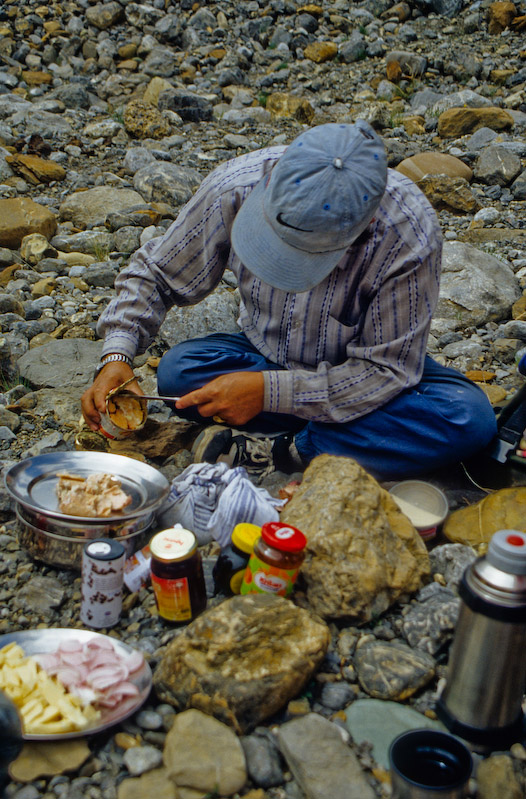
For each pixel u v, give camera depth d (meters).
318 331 2.85
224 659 2.08
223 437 3.05
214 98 8.45
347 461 2.63
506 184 6.48
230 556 2.43
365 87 8.70
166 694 2.12
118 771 1.97
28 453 3.26
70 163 6.72
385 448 2.87
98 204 5.66
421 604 2.46
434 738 1.89
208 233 2.88
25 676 2.07
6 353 4.04
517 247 5.41
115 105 8.23
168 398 2.84
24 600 2.48
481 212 5.93
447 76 8.86
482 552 2.67
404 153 6.91
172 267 2.97
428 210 2.72
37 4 9.62
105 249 5.24
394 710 2.15
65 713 1.98
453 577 2.58
